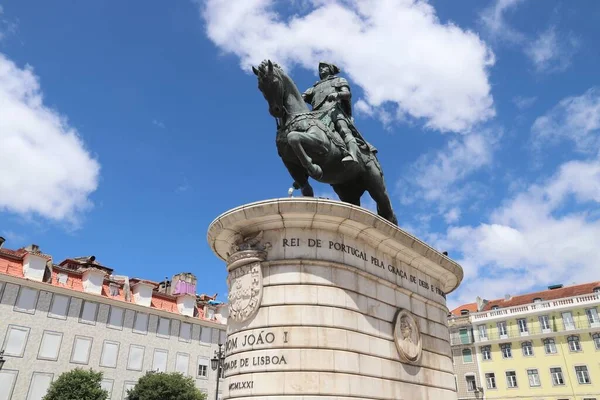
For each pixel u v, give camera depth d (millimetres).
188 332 27297
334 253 5262
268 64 5848
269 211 5203
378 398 4949
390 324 5590
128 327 24969
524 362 31328
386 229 5680
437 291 6922
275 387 4523
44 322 22109
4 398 20031
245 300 5086
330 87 6707
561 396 29266
